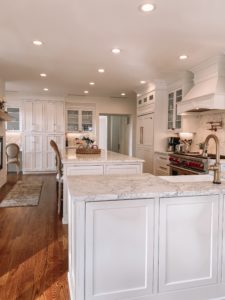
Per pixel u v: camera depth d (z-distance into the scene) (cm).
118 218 167
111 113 844
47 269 235
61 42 338
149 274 175
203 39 322
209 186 190
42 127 765
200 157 398
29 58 410
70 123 820
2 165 585
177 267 181
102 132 1052
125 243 169
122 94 771
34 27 292
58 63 437
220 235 189
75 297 166
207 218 185
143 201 171
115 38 322
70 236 202
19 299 192
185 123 502
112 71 486
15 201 463
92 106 830
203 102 386
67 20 273
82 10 252
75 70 483
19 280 217
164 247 177
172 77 522
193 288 185
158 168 555
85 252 162
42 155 769
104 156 422
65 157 394
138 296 173
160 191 172
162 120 574
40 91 720
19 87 661
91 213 161
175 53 375
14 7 246
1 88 550
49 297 195
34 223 359
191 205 181
